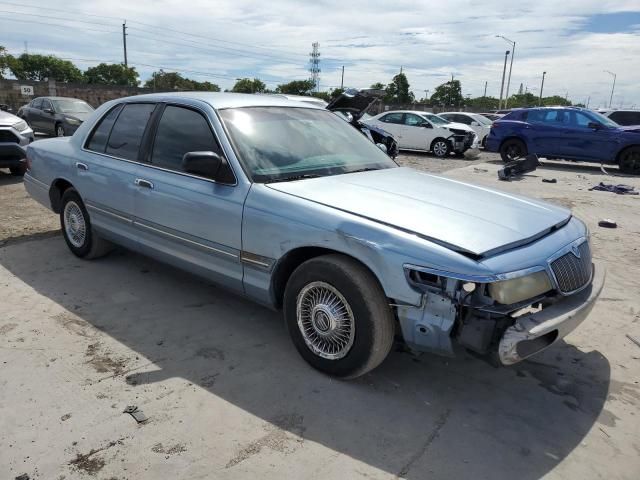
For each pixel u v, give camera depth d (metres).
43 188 5.29
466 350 2.75
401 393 3.06
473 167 14.51
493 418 2.86
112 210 4.39
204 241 3.60
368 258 2.78
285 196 3.19
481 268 2.54
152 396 2.95
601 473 2.46
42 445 2.54
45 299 4.21
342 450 2.56
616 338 3.84
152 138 4.10
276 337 3.70
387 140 13.27
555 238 3.02
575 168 14.77
